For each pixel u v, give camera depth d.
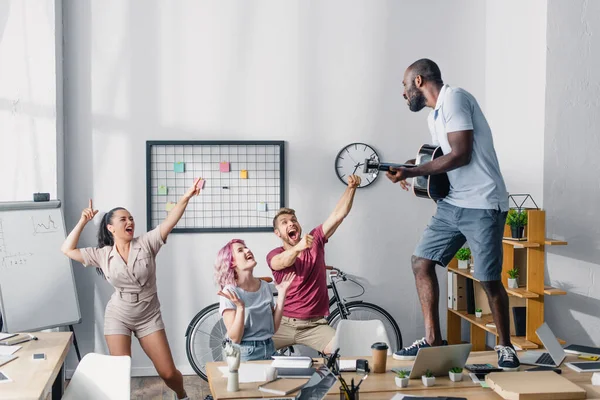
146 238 4.32
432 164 3.21
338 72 5.51
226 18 5.41
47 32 5.04
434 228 3.46
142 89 5.36
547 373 3.01
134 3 5.33
